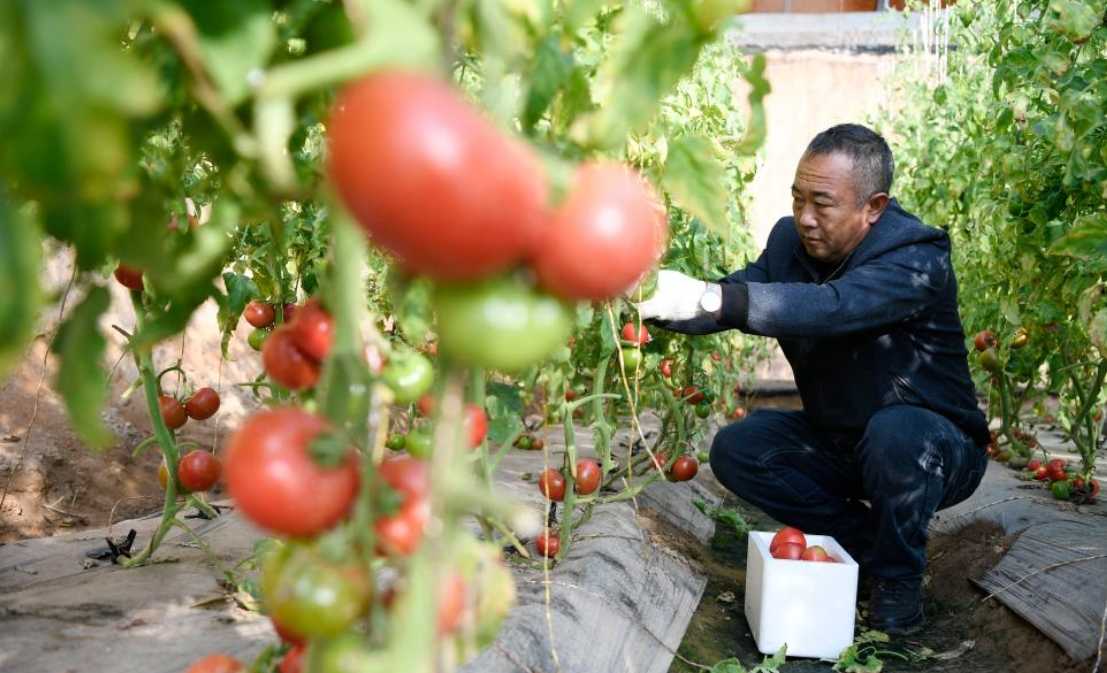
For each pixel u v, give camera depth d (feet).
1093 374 14.62
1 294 2.15
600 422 9.09
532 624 7.19
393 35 2.19
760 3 30.66
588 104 3.46
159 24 2.41
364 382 2.91
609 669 7.55
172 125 5.52
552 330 2.45
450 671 2.88
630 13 3.27
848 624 8.85
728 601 10.37
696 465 10.73
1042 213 11.82
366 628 3.21
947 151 17.94
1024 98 11.93
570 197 2.39
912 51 25.39
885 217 9.72
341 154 2.02
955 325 10.11
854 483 10.75
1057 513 11.73
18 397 12.59
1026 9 12.42
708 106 10.39
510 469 12.78
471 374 5.57
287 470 2.61
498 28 2.86
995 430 16.79
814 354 10.27
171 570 8.07
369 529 2.76
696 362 11.39
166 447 8.08
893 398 9.99
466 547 2.94
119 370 14.28
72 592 7.39
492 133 2.11
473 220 2.03
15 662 6.08
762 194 27.84
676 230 9.70
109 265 6.96
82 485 11.71
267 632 6.84
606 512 10.86
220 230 3.24
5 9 1.91
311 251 8.93
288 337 3.52
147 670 6.10
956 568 11.31
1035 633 9.05
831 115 27.84
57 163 2.00
